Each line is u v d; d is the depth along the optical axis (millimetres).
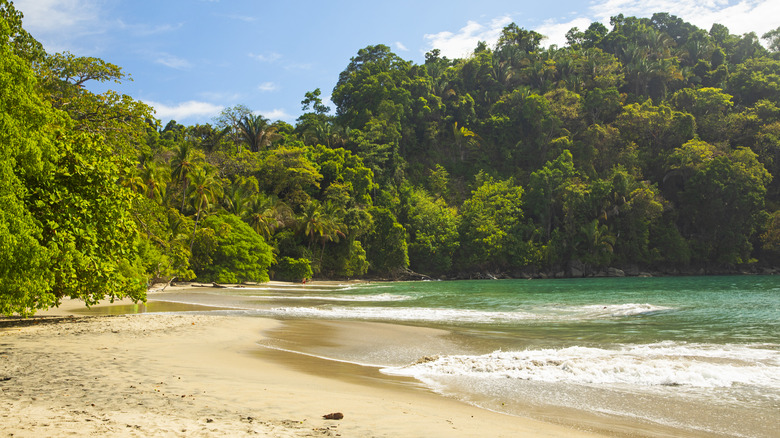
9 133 11273
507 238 81688
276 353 12398
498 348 13531
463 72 116438
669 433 6457
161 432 5012
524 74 113562
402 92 102875
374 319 20766
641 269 81812
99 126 25391
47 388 7094
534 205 85688
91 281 15750
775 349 13031
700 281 58406
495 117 103375
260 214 63219
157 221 42438
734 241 77000
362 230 75938
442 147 105500
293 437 5082
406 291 44375
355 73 117000
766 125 83562
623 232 81375
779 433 6520
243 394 7227
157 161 59250
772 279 61125
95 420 5375
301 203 76562
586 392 8609
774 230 74562
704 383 9250
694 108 92875
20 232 11586
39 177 13195
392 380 9484
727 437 6348
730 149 83562
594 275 80875
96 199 14992
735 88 97375
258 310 24734
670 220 81875
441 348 13562
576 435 6109
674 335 16000
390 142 96188
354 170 84125
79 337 13102
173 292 39938
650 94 106250
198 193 54031
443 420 6316
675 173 84750
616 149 92062
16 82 11875
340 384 8828
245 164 73438
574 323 19344
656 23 129750
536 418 6945
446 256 82438
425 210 87125
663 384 9227
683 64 115500
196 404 6434
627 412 7430
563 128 97688
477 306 27438
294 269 65938
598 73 107812
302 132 102938
